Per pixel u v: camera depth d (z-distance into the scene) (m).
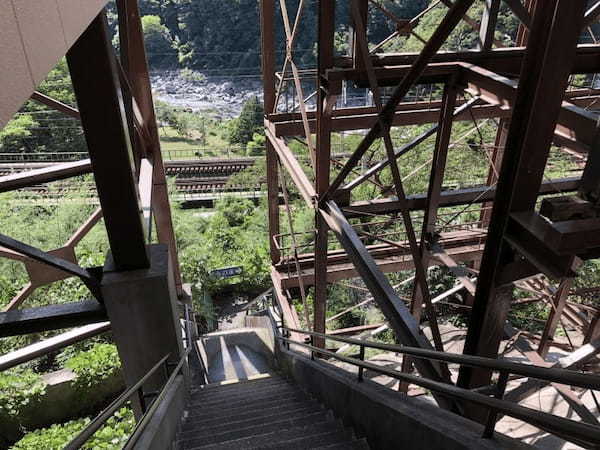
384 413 3.44
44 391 10.56
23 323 3.49
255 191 25.72
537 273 2.78
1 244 3.23
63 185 20.62
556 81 2.39
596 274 12.75
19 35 1.08
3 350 12.46
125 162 3.11
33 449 9.69
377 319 15.46
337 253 10.89
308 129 6.68
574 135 2.99
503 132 9.67
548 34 2.31
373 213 6.67
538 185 2.66
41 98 5.95
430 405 3.11
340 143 21.75
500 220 2.83
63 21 1.49
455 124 19.69
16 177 4.92
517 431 7.32
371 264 5.10
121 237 3.58
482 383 3.65
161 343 4.05
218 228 21.48
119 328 3.86
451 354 2.38
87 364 10.98
